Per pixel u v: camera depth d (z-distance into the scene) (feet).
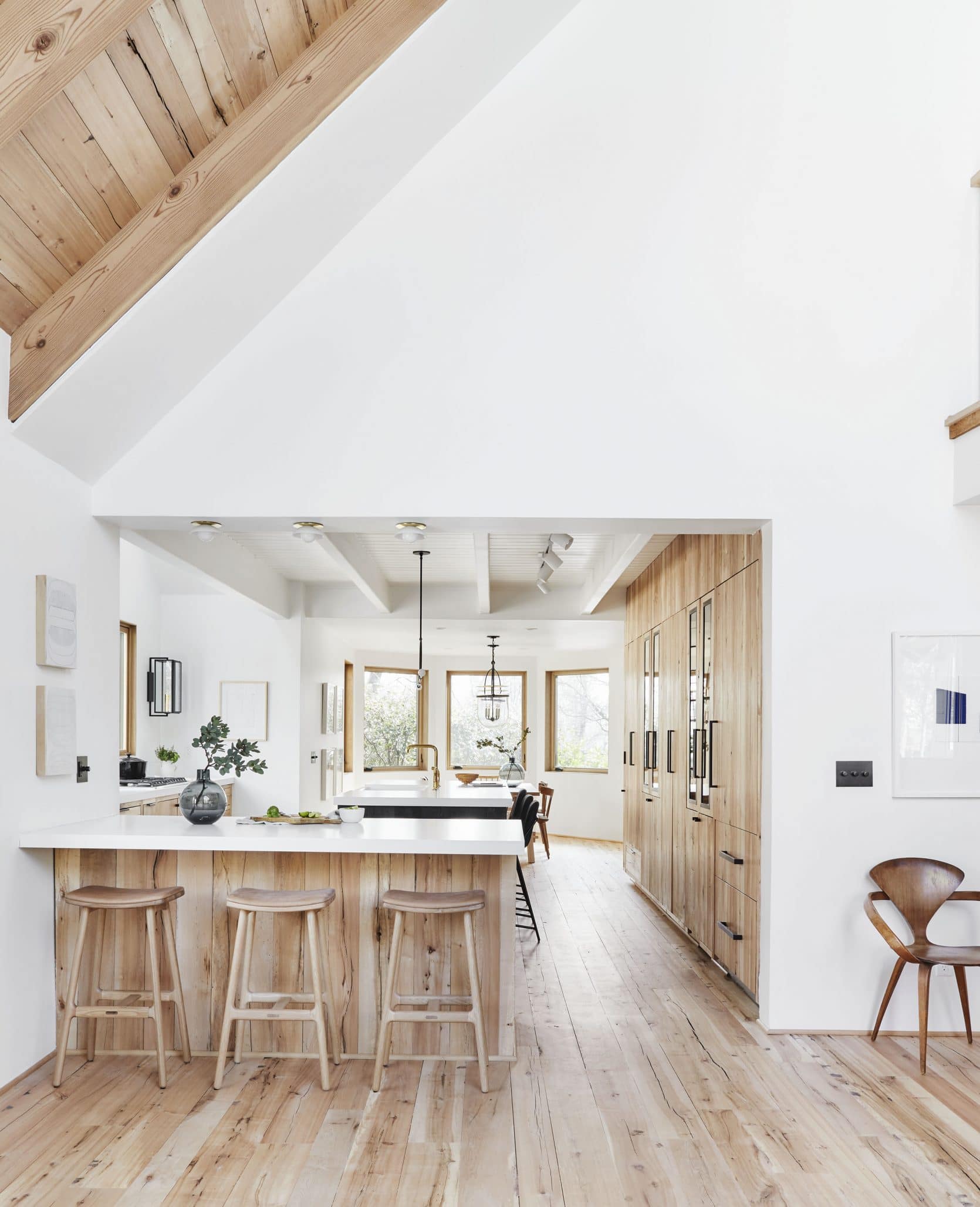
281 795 27.50
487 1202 8.64
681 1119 10.46
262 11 10.14
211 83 10.44
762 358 13.62
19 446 11.37
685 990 15.71
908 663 13.41
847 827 13.35
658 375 13.53
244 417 13.32
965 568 13.52
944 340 13.71
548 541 21.49
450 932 12.53
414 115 12.50
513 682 42.37
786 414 13.57
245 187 10.99
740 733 15.31
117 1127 10.16
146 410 12.87
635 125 13.82
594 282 13.61
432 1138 9.93
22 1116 10.44
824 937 13.28
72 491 12.68
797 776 13.38
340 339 13.42
